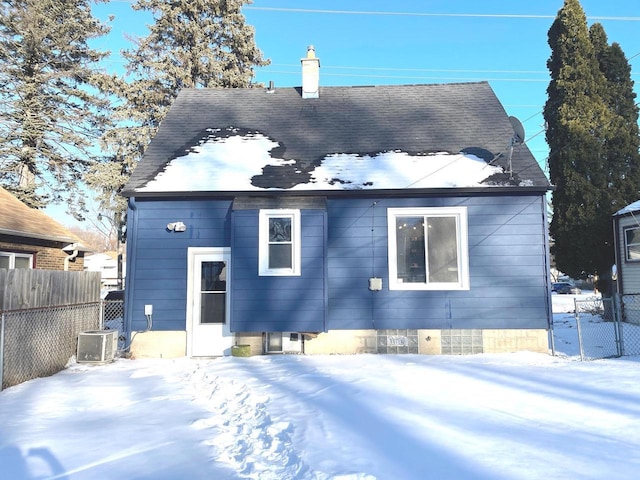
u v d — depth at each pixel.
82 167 23.62
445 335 10.28
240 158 11.51
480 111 12.87
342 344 10.39
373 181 10.52
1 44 21.56
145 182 10.77
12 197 14.15
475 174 10.55
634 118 17.23
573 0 17.05
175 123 12.95
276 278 10.21
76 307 9.77
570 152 16.36
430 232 10.60
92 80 22.34
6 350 7.50
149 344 10.56
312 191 10.34
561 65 17.23
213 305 10.73
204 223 10.79
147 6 22.62
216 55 23.23
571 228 16.31
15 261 12.29
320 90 14.35
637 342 11.46
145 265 10.73
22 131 21.67
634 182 16.53
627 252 14.77
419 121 12.66
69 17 23.20
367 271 10.50
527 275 10.26
